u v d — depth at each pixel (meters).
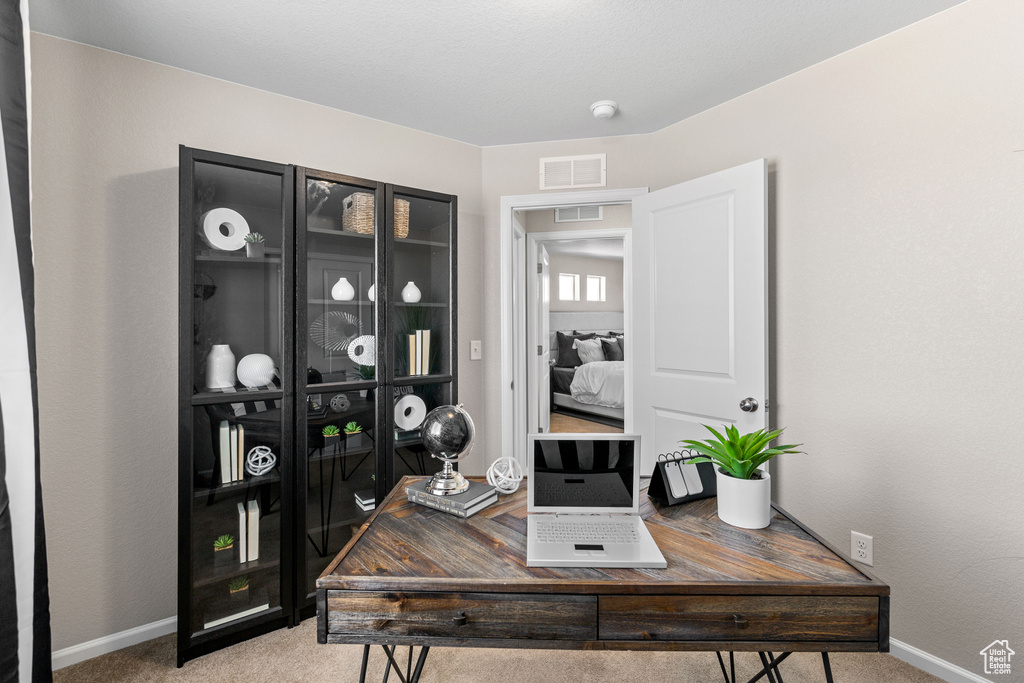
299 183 2.01
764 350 2.08
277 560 2.00
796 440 2.13
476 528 1.27
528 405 3.88
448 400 2.51
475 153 2.92
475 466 2.96
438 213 2.48
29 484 1.33
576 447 1.30
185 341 1.78
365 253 2.24
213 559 1.87
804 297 2.09
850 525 1.95
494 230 2.94
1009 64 1.55
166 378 1.98
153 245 1.95
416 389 2.41
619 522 1.25
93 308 1.83
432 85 2.20
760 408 2.08
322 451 2.11
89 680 1.70
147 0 1.58
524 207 2.92
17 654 1.30
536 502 1.30
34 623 1.36
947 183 1.69
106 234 1.86
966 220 1.65
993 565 1.60
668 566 1.06
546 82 2.18
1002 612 1.58
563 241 4.17
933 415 1.73
